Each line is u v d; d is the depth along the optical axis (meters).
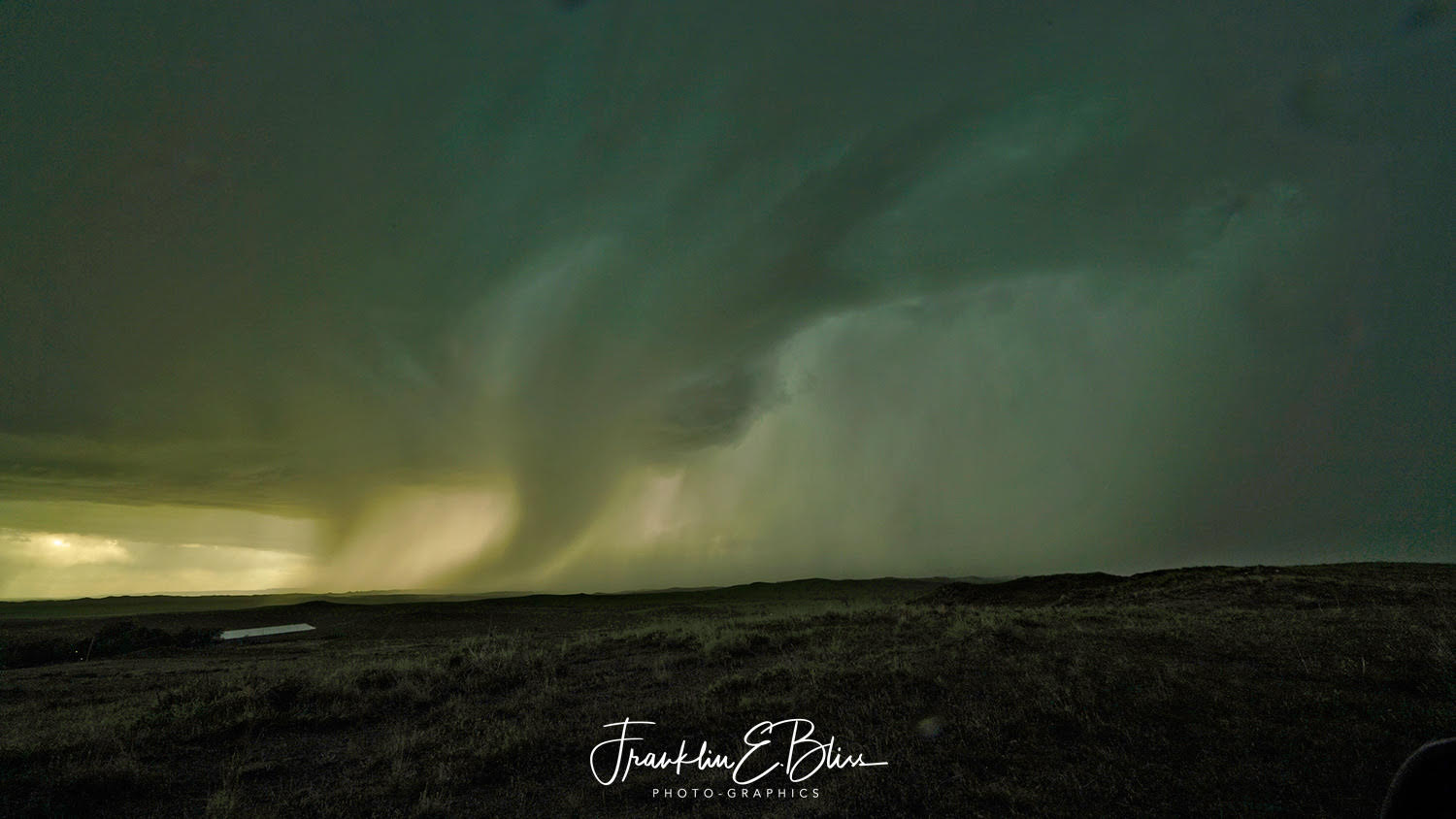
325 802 6.46
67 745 8.12
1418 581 25.84
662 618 39.41
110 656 29.36
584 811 6.16
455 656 14.34
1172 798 5.71
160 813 6.37
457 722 9.12
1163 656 11.09
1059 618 18.06
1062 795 5.87
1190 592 27.53
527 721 8.78
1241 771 6.16
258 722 9.41
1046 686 9.12
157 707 10.52
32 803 6.44
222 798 6.44
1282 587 24.75
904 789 6.14
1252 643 11.66
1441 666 8.91
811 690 9.76
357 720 9.70
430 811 6.10
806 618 21.45
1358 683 8.70
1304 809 5.40
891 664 11.07
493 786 6.84
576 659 15.30
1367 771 6.02
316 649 27.50
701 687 10.94
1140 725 7.52
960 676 10.14
